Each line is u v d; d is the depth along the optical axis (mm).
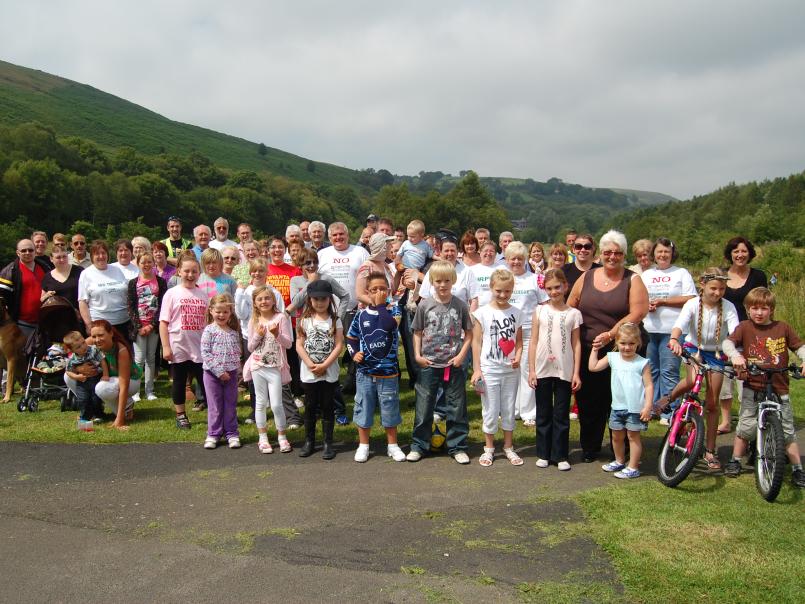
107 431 6945
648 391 5484
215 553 4059
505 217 101188
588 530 4367
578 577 3740
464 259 8500
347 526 4465
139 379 7551
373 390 6023
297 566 3883
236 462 5965
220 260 7734
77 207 81875
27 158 88500
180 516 4660
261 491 5180
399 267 8656
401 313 8391
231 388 6570
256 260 7297
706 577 3688
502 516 4625
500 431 6992
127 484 5344
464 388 6102
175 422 7324
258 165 175875
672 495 5016
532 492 5125
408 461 5988
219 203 107125
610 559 3959
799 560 3885
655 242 7508
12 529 4438
